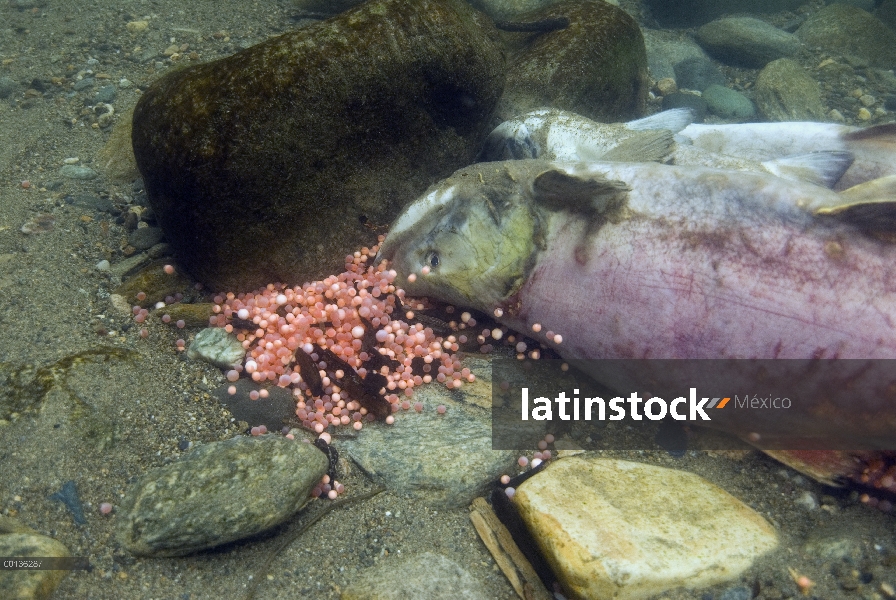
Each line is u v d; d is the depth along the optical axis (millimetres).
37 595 435
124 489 487
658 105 893
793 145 651
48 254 605
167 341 564
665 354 501
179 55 813
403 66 566
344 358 542
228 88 535
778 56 1008
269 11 895
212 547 464
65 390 514
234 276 575
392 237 577
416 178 608
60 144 703
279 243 571
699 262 487
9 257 599
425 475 500
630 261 503
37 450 492
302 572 468
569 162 550
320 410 529
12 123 723
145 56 811
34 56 809
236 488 467
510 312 554
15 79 777
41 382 517
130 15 869
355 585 455
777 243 476
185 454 490
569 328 531
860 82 973
